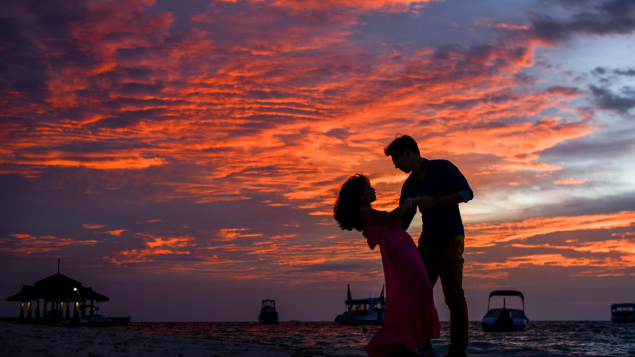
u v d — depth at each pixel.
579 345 25.94
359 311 63.22
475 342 27.95
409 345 3.46
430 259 4.07
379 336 3.59
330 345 24.58
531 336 36.84
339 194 3.92
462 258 3.98
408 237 3.77
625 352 21.22
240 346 5.95
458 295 3.91
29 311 51.19
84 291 50.56
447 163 3.99
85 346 4.32
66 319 48.81
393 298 3.60
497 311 42.84
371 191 3.92
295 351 5.44
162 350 4.36
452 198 3.79
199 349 4.87
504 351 20.22
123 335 7.50
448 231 3.90
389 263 3.67
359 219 3.82
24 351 3.58
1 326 7.53
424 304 3.56
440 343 19.77
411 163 4.04
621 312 86.31
